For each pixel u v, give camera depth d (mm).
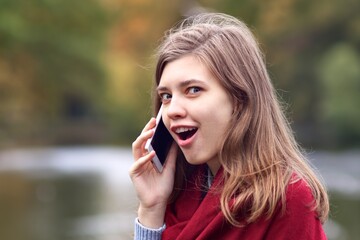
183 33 2629
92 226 14391
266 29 46219
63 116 76875
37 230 14070
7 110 52344
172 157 2809
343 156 38656
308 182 2467
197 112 2502
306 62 53438
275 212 2387
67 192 23109
